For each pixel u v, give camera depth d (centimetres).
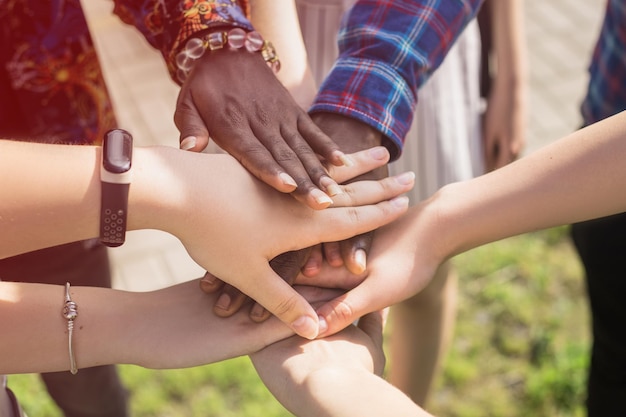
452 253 134
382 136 149
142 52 404
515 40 218
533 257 300
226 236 120
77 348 125
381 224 131
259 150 125
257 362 126
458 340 273
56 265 186
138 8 150
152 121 365
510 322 278
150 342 126
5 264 182
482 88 227
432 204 135
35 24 157
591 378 202
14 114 168
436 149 211
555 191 126
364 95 148
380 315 137
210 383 261
